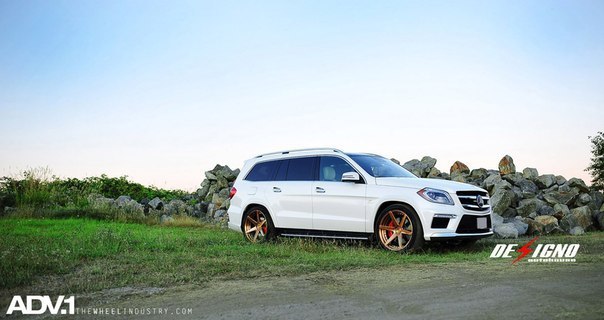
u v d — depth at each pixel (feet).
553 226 44.70
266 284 21.40
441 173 56.08
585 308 16.02
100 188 73.72
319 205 32.81
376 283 21.09
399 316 15.92
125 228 47.50
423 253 29.55
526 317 15.25
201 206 62.80
